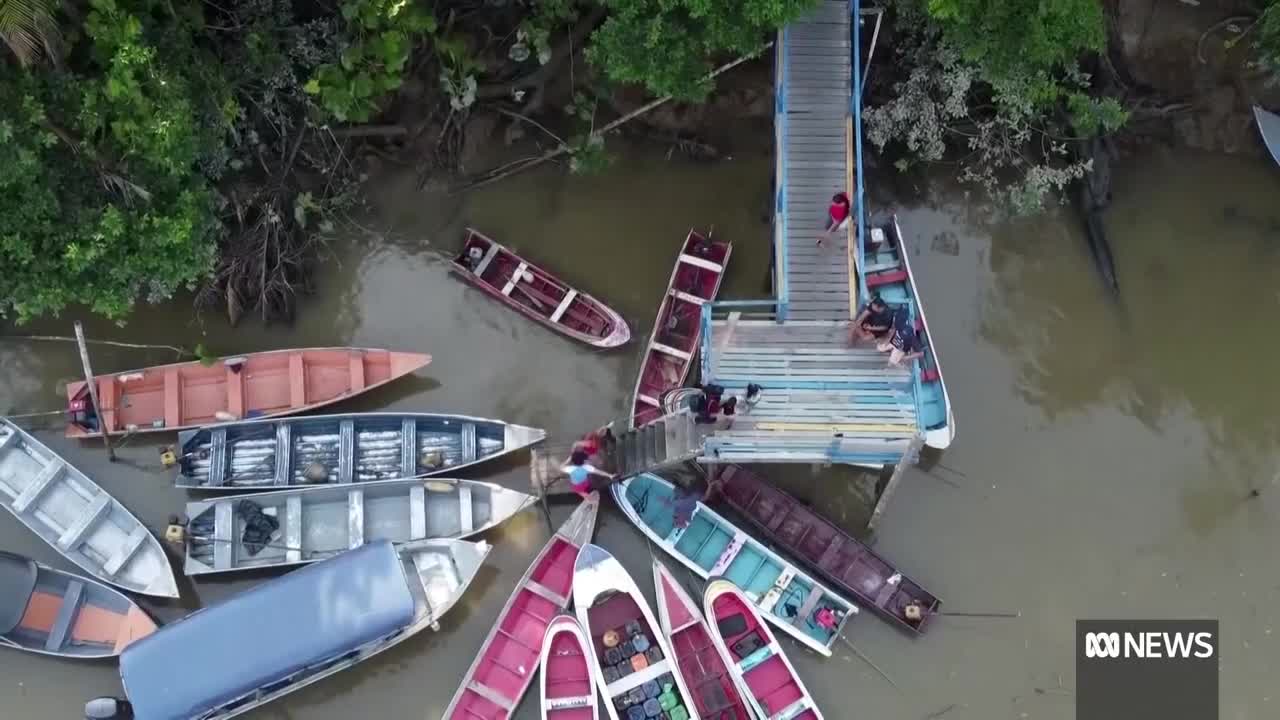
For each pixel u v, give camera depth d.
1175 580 20.95
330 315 22.83
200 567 19.89
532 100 23.20
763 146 23.75
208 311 22.31
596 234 23.61
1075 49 20.05
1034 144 23.61
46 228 17.20
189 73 18.39
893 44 22.48
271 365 21.73
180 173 18.09
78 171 17.84
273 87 20.61
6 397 21.91
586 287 23.23
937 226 23.80
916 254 23.59
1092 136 22.72
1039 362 22.64
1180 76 23.20
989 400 22.31
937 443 20.91
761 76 23.25
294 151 22.03
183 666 18.16
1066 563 21.08
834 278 20.58
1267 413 22.28
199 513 20.16
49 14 15.38
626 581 19.44
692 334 22.30
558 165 23.72
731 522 21.08
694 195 23.80
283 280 21.94
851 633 20.42
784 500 21.00
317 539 20.53
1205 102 23.41
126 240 17.97
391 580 18.84
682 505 20.75
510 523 21.03
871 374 19.09
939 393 21.39
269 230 21.91
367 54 19.48
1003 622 20.66
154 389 21.59
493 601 20.62
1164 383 22.50
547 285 22.77
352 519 20.31
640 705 18.97
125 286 18.56
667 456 19.09
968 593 20.83
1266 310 23.03
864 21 22.14
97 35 16.36
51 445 21.45
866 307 18.42
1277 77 21.92
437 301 23.02
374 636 18.67
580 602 19.25
